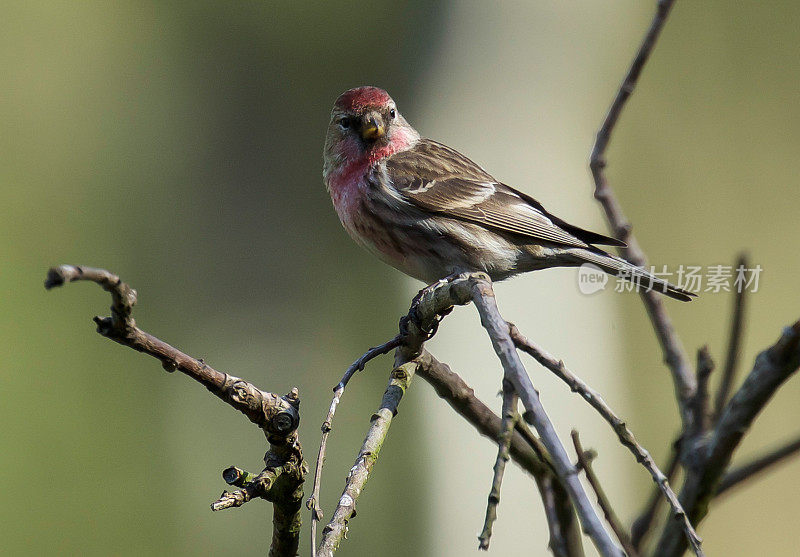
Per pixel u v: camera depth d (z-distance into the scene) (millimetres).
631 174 11062
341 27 12641
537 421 3250
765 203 11211
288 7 13438
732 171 11250
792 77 11430
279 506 4020
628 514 10234
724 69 11430
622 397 10344
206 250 13695
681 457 4984
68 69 14375
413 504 11062
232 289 13344
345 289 13281
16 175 14047
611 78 11258
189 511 12820
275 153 13789
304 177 13672
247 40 13758
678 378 5305
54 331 13383
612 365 10250
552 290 10078
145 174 14133
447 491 11016
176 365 3650
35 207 13953
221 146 13781
